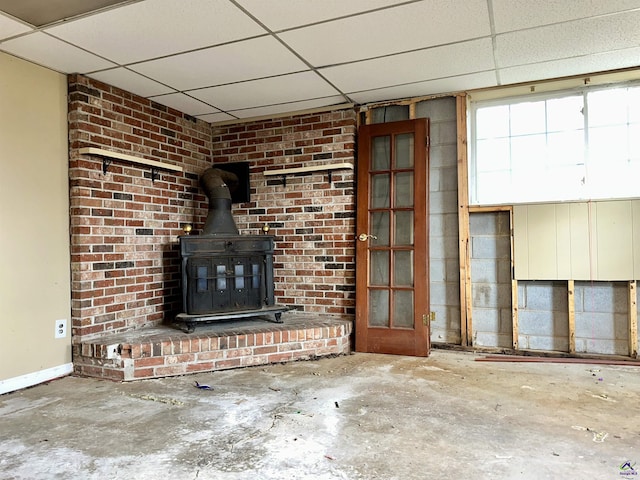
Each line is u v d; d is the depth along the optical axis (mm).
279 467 1925
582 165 3666
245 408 2609
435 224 4066
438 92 3955
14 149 3012
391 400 2711
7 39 2783
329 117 4262
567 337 3660
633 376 3121
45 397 2836
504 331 3855
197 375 3299
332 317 4176
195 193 4477
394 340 3865
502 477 1829
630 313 3445
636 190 3512
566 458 1978
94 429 2334
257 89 3766
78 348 3309
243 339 3502
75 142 3332
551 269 3648
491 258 3891
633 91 3529
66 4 2377
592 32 2818
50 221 3223
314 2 2410
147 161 3768
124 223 3662
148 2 2377
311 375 3254
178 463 1967
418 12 2539
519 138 3863
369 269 4031
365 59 3203
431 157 4066
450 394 2807
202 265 3707
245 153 4582
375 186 4102
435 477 1835
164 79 3488
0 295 2916
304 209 4344
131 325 3701
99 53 3008
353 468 1911
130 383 3115
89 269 3363
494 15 2586
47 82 3230
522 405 2607
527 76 3596
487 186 3961
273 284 4066
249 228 4562
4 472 1901
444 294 4035
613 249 3475
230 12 2502
